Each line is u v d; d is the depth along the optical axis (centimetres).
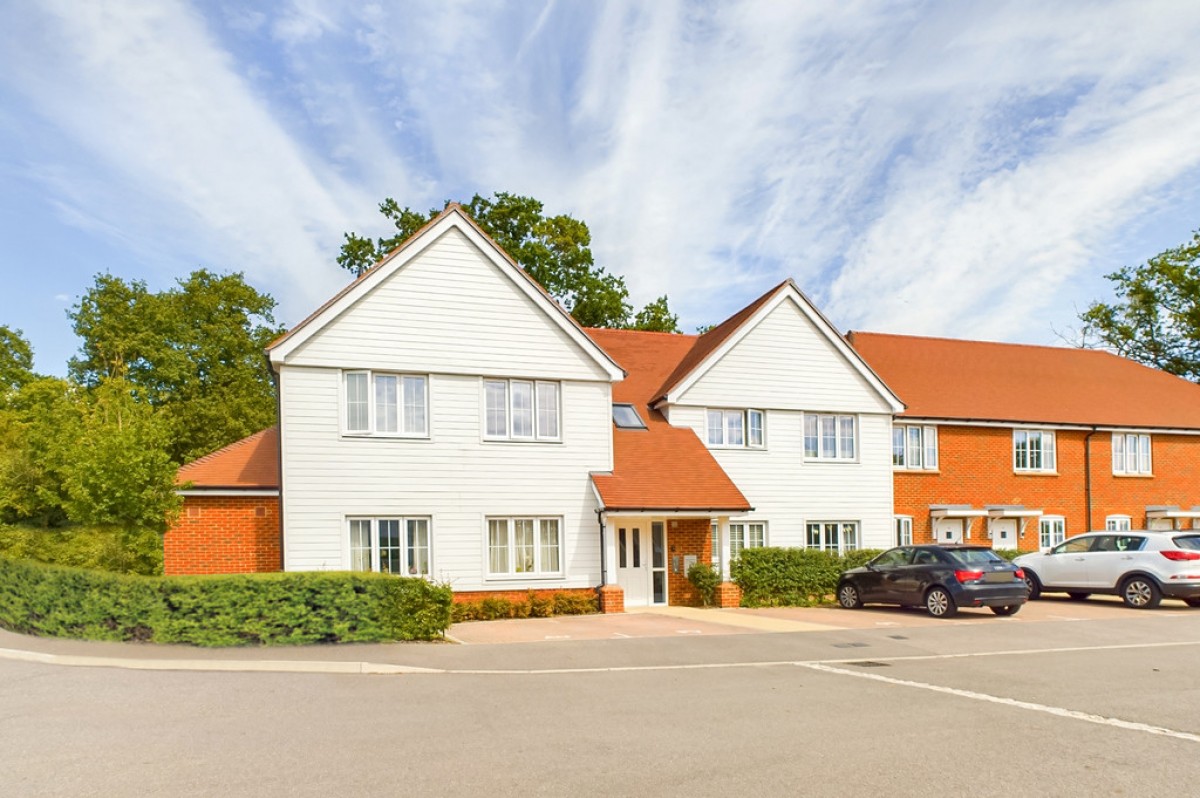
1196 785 670
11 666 1180
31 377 4309
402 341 2003
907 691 1042
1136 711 930
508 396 2095
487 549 2039
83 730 832
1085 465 3075
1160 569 2042
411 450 1995
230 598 1365
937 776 691
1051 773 700
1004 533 2931
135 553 1667
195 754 748
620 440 2317
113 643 1363
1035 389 3170
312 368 1934
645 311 4159
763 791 653
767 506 2488
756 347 2528
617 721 877
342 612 1409
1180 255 4522
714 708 941
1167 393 3400
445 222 2061
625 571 2198
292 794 645
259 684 1066
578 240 3847
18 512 1888
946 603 1875
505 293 2106
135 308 4081
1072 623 1759
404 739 800
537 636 1570
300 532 1897
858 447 2623
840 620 1833
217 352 4291
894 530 2647
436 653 1325
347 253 3659
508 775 690
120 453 1667
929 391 2970
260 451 2067
